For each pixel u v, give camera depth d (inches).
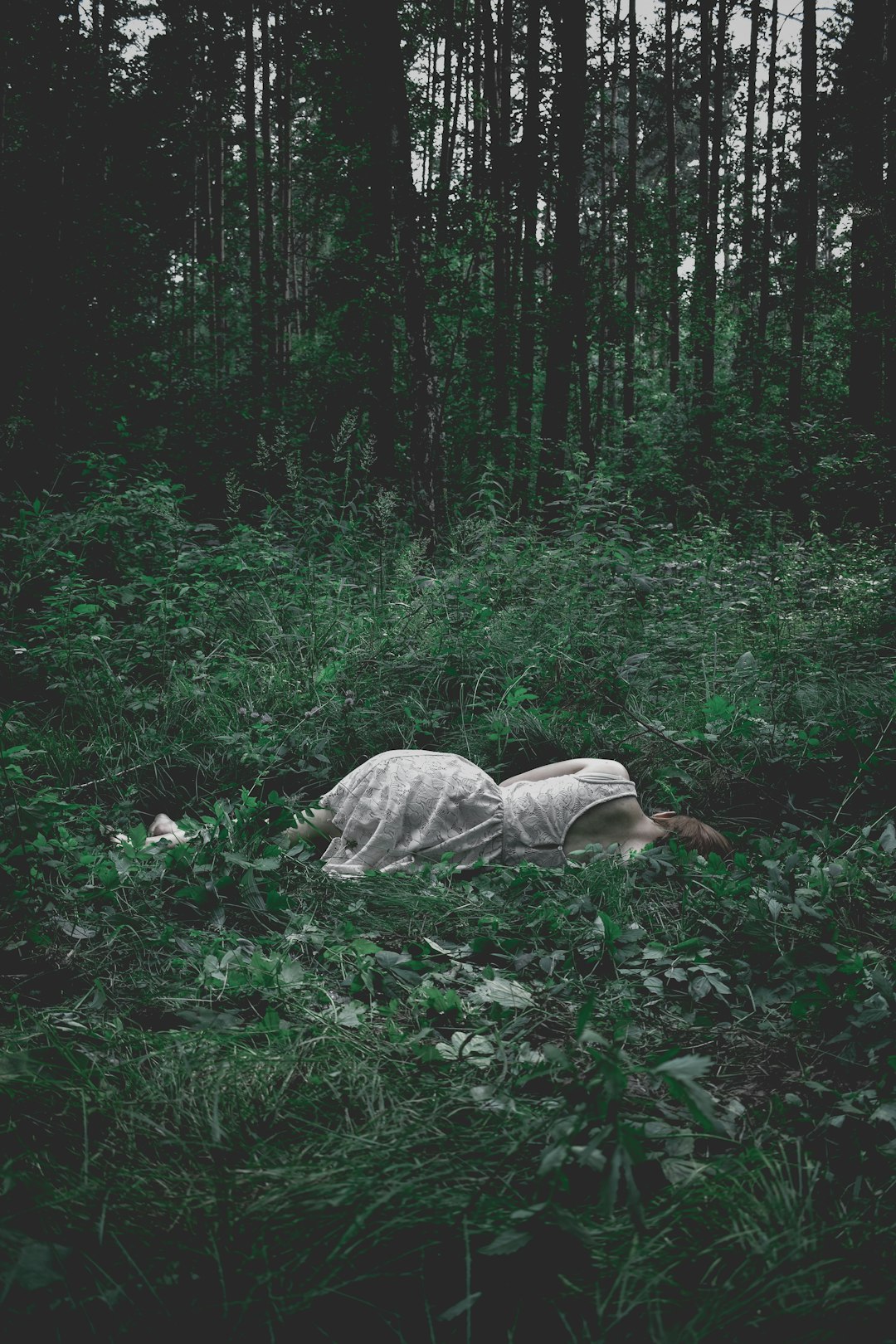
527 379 482.0
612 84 701.9
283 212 697.0
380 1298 65.3
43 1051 87.3
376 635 223.3
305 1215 68.8
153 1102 81.8
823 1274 66.6
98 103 446.3
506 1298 66.0
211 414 485.1
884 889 139.4
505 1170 75.7
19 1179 68.8
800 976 109.7
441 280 403.9
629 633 249.1
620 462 478.6
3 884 119.4
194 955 111.3
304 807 166.1
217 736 179.5
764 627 251.3
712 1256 69.1
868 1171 79.7
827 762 184.1
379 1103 85.0
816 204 550.6
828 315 549.3
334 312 532.7
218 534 324.8
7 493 313.6
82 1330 60.2
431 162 598.5
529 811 150.3
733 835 167.8
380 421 441.4
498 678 211.5
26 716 183.6
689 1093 63.7
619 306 489.4
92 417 396.2
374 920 127.1
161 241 521.3
